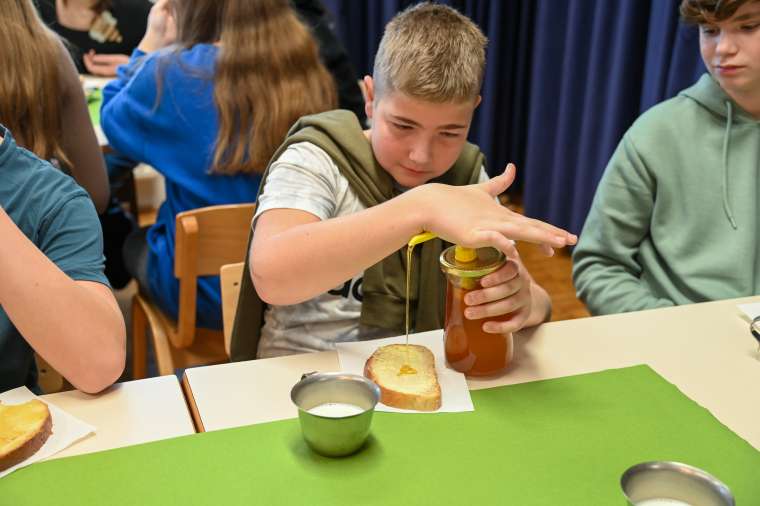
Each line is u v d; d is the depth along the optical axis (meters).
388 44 1.17
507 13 3.62
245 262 1.27
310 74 1.82
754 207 1.52
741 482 0.80
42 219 1.09
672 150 1.57
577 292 1.66
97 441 0.86
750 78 1.42
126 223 2.61
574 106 3.25
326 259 1.03
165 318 1.93
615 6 2.89
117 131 1.91
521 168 3.95
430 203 0.99
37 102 1.72
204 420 0.90
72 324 0.95
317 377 0.87
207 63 1.78
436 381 0.96
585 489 0.78
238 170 1.81
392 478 0.79
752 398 0.98
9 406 0.88
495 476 0.80
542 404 0.94
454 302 0.97
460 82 1.11
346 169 1.25
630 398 0.95
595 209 1.65
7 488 0.77
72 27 3.16
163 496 0.76
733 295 1.51
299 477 0.79
